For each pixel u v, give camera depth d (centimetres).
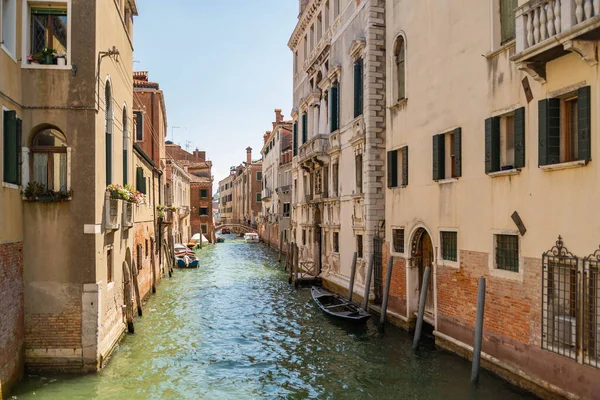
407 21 1334
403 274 1365
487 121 966
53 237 947
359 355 1181
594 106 721
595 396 716
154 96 2597
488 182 973
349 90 1850
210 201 5891
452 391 928
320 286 2259
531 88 852
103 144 1032
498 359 942
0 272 810
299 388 989
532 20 783
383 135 1623
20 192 916
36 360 938
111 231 1114
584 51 706
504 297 926
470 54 1037
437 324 1185
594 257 722
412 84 1300
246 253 4266
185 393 951
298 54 2852
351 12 1836
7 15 895
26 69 944
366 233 1623
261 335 1402
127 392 934
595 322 725
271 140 4900
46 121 948
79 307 951
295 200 2919
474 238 1022
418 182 1268
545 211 819
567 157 802
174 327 1469
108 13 1091
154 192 2183
